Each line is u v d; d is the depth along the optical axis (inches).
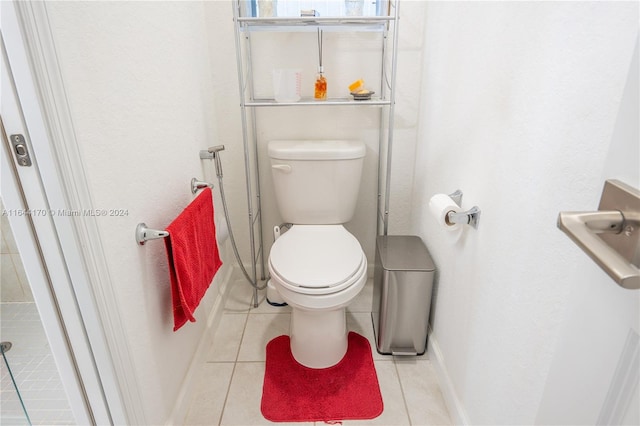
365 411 50.5
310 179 64.6
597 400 17.5
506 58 34.8
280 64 66.2
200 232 46.4
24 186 26.9
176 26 49.2
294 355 59.3
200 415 50.1
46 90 25.0
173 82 47.6
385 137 70.4
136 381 36.9
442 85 53.9
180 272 39.3
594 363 17.7
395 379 55.8
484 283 39.4
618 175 16.1
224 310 71.6
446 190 52.1
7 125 25.4
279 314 70.7
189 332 53.2
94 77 30.2
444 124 52.9
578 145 24.9
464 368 45.3
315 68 66.5
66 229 28.1
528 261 31.0
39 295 30.2
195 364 54.6
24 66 24.1
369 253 80.0
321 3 62.1
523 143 31.9
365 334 65.3
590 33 23.8
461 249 45.9
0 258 70.3
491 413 38.1
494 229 37.1
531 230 30.5
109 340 32.7
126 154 35.3
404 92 67.5
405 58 65.4
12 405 43.5
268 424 48.9
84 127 28.7
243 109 61.8
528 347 31.1
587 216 16.1
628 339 15.6
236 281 81.2
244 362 59.1
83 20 28.9
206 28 63.5
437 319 56.3
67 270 29.5
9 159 26.1
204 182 57.5
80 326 31.5
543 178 28.9
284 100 62.1
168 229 37.8
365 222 77.4
